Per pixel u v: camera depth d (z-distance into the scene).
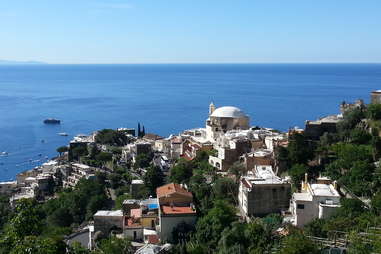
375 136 136.38
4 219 172.88
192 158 191.25
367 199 113.00
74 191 189.12
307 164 137.62
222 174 158.50
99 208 168.75
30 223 54.12
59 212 167.50
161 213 120.94
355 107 163.62
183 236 116.06
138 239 123.81
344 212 101.81
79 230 145.88
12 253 49.28
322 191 110.25
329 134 151.12
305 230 97.81
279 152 143.12
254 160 149.12
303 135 156.12
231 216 117.06
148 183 167.38
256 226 103.56
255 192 119.12
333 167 129.88
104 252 109.25
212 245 108.69
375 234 83.25
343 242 85.62
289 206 118.94
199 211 126.50
